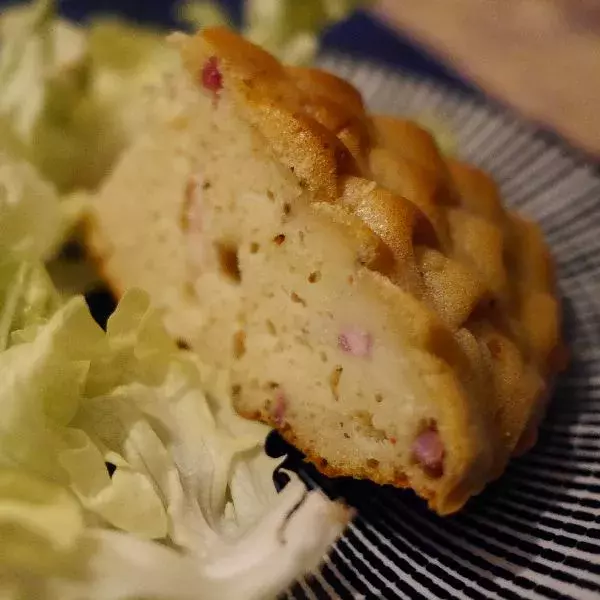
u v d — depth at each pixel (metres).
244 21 0.35
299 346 0.25
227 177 0.25
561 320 0.27
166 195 0.27
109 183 0.29
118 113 0.30
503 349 0.24
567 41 0.38
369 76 0.34
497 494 0.24
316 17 0.33
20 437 0.22
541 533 0.23
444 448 0.23
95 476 0.23
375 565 0.23
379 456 0.24
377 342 0.23
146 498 0.23
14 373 0.22
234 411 0.26
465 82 0.36
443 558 0.23
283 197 0.24
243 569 0.23
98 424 0.23
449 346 0.23
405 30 0.38
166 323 0.27
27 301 0.25
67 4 0.35
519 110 0.34
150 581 0.22
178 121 0.26
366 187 0.24
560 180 0.31
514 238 0.26
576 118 0.34
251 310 0.25
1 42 0.30
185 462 0.24
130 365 0.24
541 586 0.22
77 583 0.22
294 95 0.25
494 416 0.23
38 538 0.22
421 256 0.23
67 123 0.29
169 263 0.27
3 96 0.29
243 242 0.25
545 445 0.25
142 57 0.32
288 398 0.25
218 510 0.24
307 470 0.25
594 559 0.22
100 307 0.28
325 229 0.23
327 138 0.24
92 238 0.29
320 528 0.23
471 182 0.26
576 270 0.29
